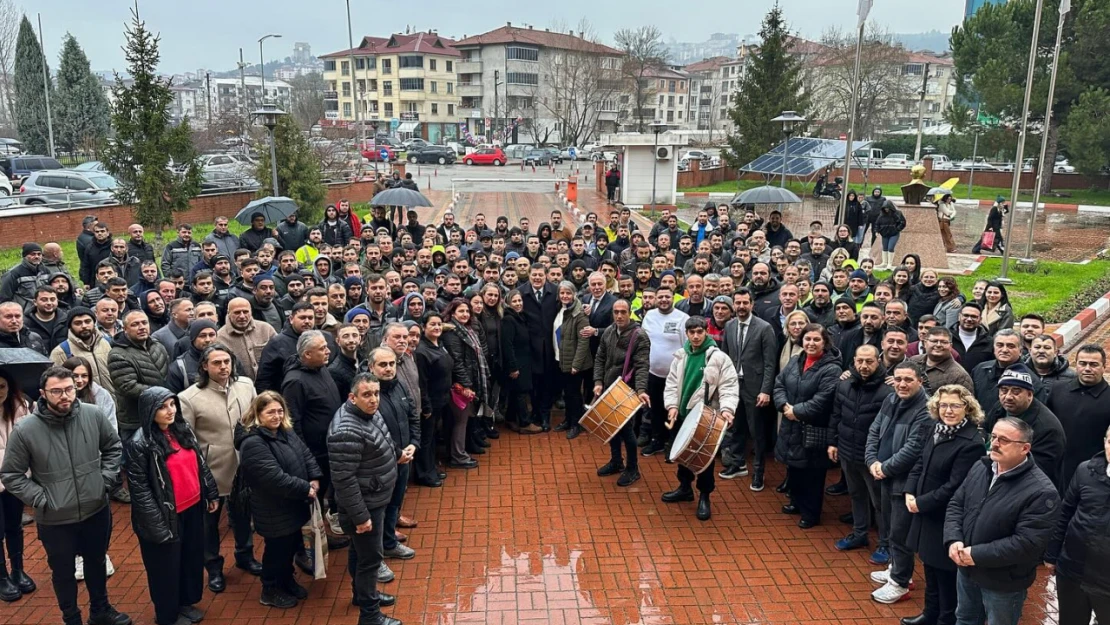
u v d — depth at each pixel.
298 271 9.14
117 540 6.45
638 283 10.17
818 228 12.91
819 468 6.54
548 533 6.57
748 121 36.69
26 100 47.78
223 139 44.38
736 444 7.84
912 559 5.47
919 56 92.56
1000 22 32.69
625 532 6.61
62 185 25.94
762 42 37.84
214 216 26.81
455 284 8.38
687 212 29.50
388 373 5.64
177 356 6.95
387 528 6.03
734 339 7.51
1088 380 5.75
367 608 5.13
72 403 4.89
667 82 102.00
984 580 4.49
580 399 8.84
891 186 41.00
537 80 87.31
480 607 5.48
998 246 21.00
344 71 91.62
